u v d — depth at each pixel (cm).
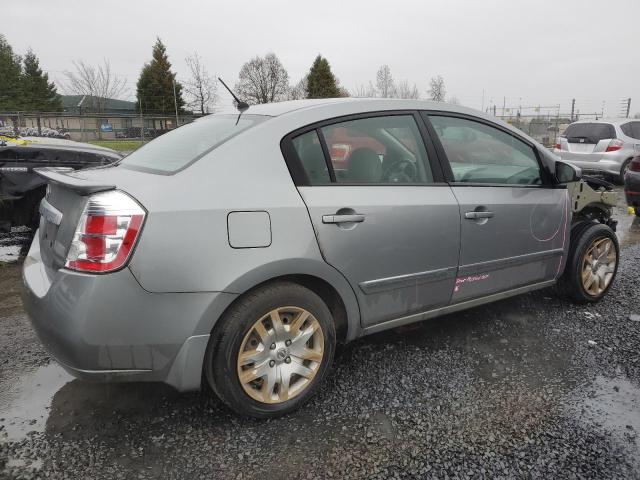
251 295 234
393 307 285
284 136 252
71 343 204
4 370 295
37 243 283
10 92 5059
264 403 243
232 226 223
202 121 314
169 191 218
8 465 212
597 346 330
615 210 895
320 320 255
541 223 350
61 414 251
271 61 5406
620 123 1117
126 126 2925
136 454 221
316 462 217
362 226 261
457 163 317
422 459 219
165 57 5162
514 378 288
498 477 208
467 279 314
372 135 281
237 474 210
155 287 209
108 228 204
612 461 218
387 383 282
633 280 472
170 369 222
